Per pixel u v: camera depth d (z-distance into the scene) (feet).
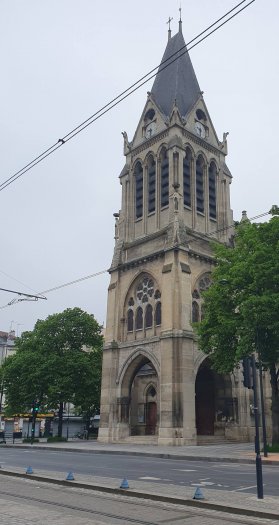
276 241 115.85
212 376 165.68
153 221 177.68
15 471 65.98
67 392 180.65
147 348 156.46
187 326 148.15
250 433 156.25
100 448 128.77
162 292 153.69
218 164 196.03
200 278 164.35
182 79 198.39
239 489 51.21
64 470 71.36
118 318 171.63
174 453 106.01
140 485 53.11
